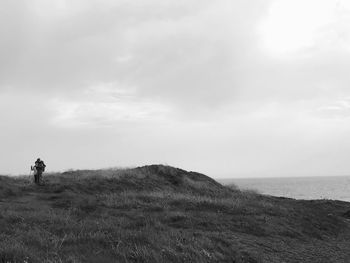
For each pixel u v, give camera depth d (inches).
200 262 384.2
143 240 423.8
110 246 392.5
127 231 459.2
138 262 359.6
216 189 1349.7
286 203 1215.6
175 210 750.5
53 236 413.1
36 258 322.0
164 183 1290.6
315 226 758.5
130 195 900.0
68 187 986.1
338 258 518.9
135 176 1277.1
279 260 462.9
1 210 576.1
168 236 456.8
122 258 362.3
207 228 591.5
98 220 551.2
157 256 372.5
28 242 375.9
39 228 450.9
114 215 635.5
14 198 811.4
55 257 333.1
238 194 1279.5
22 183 1090.1
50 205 731.4
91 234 435.5
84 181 1127.0
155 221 564.4
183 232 504.4
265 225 662.5
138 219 591.2
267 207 879.1
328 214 968.9
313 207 1171.9
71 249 368.8
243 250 470.9
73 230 456.1
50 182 1107.3
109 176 1222.3
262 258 450.6
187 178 1381.6
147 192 1065.5
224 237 526.3
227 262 407.5
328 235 711.1
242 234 585.3
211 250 429.1
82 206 696.4
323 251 552.7
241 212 780.6
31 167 1075.3
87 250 369.7
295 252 519.5
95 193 992.2
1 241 369.4
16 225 463.2
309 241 619.2
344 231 786.2
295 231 661.9
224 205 837.2
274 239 585.3
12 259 314.7
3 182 1003.3
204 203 840.3
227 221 657.6
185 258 384.2
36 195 870.4
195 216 679.1
